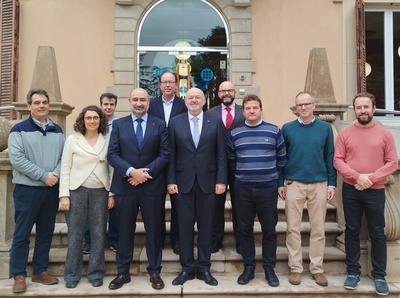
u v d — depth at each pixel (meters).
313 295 3.67
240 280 3.79
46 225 3.81
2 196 4.04
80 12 7.60
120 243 3.77
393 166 3.57
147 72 7.86
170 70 7.92
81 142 3.73
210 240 3.83
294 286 3.73
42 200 3.67
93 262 3.77
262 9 7.75
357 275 3.74
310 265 3.87
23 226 3.62
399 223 3.91
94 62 7.59
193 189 3.77
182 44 7.93
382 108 8.09
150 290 3.64
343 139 3.73
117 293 3.61
